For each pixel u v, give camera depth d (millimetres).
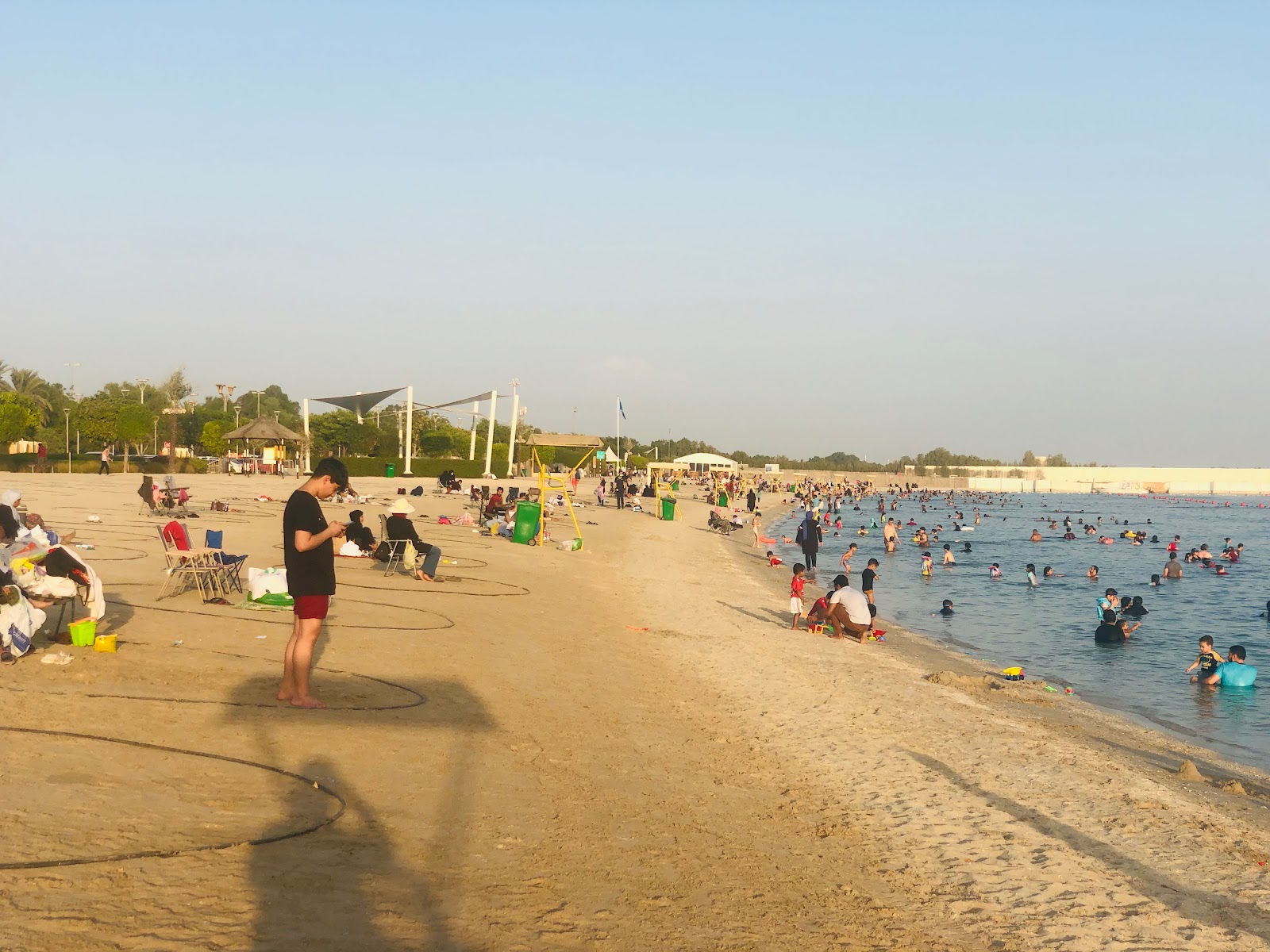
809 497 93500
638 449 169750
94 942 4133
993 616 26406
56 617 11414
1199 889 7281
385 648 12391
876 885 6738
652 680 13297
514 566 24469
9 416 77688
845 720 12102
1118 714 15164
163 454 77438
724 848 7008
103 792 6090
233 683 9523
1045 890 6953
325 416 93250
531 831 6648
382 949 4516
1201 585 34562
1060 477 194500
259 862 5355
